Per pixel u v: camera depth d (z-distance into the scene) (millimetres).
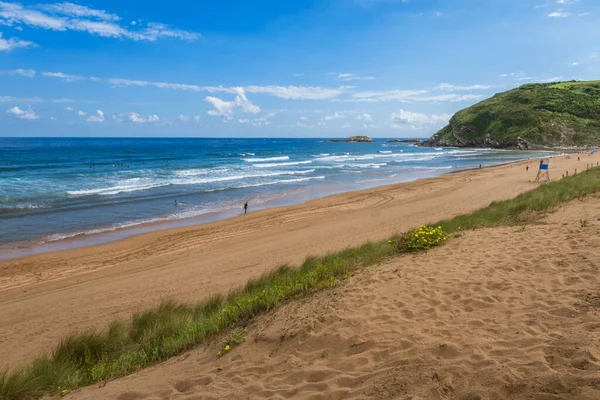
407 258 7070
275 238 15062
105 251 14008
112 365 5051
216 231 16734
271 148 108438
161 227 17703
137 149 91312
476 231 8492
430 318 4270
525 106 106875
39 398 4266
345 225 16609
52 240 15430
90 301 9148
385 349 3717
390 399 2916
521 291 4609
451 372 3043
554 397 2514
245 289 7867
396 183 32188
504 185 26453
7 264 12586
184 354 5047
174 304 7547
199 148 101438
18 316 8477
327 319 4617
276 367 3938
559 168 38531
